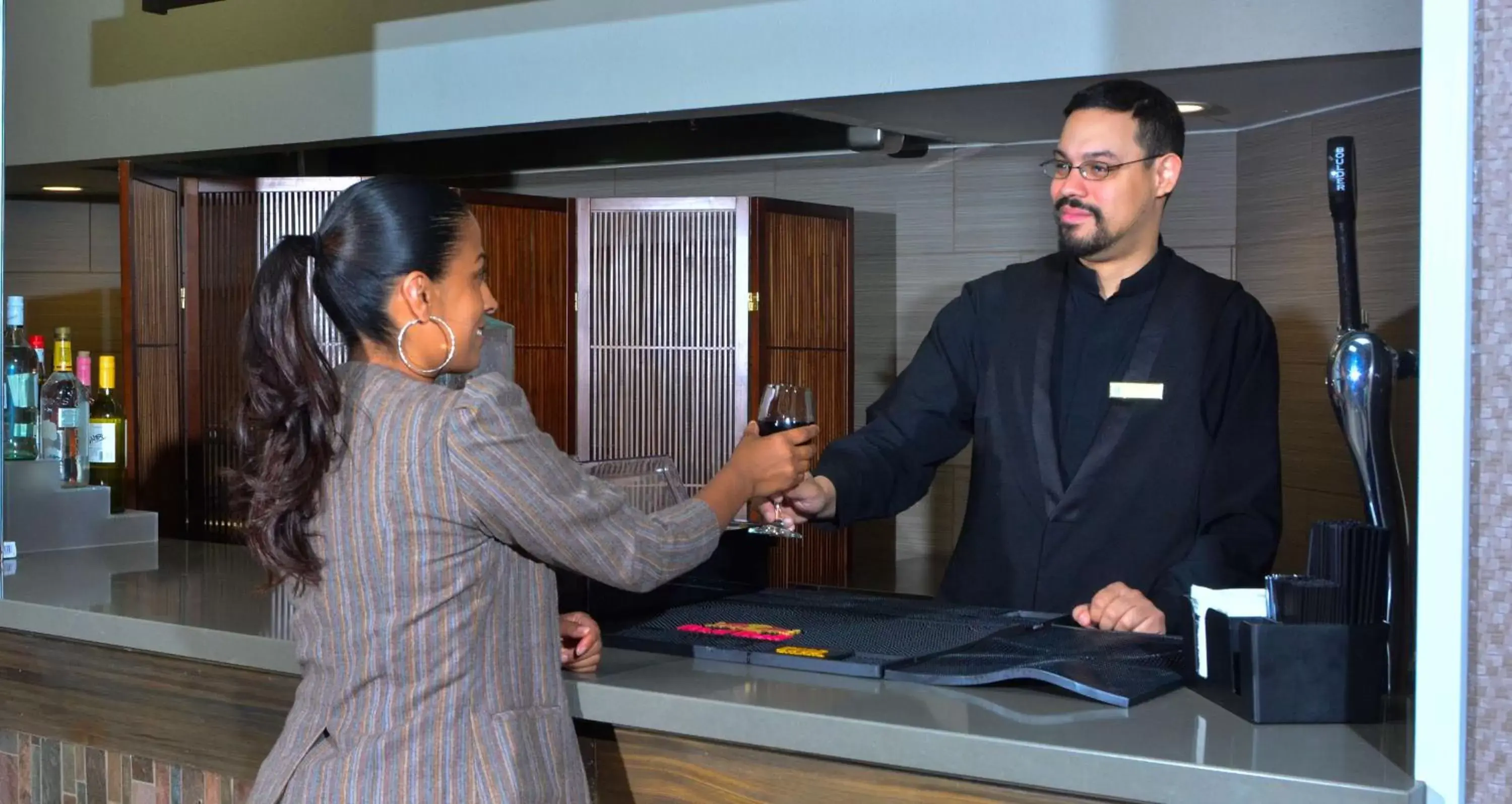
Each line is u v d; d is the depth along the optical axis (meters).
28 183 4.71
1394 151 3.47
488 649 1.38
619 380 4.69
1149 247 2.33
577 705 1.61
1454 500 1.23
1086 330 2.36
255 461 1.41
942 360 2.48
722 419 4.63
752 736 1.49
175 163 4.16
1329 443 3.80
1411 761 1.28
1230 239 4.29
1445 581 1.23
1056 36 2.69
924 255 4.83
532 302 4.55
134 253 3.83
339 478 1.38
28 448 2.76
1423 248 1.25
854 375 4.98
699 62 3.06
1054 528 2.31
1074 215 2.26
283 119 3.69
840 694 1.53
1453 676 1.23
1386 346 1.48
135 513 2.85
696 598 2.01
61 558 2.58
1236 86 3.43
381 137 3.53
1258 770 1.25
